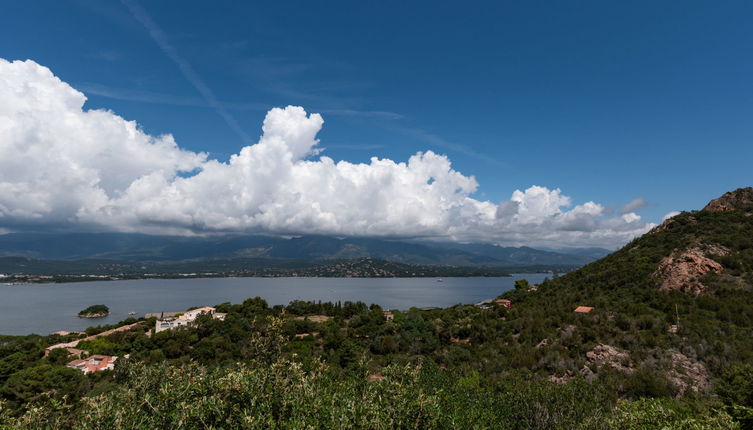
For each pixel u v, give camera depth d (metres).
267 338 22.78
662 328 45.88
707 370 36.41
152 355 76.88
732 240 64.31
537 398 32.00
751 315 44.22
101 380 65.31
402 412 16.97
